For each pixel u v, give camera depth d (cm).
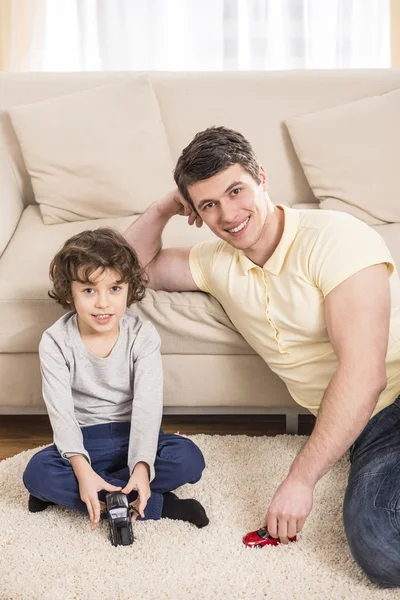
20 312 212
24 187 279
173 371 215
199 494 192
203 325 208
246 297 186
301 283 173
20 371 218
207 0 369
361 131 262
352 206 259
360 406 158
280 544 172
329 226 171
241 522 181
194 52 377
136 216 265
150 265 212
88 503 174
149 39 374
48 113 265
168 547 173
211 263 198
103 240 184
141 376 189
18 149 276
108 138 264
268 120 275
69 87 279
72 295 186
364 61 377
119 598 157
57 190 262
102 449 191
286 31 370
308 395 188
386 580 156
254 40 372
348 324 163
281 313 180
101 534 178
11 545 174
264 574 163
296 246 175
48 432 230
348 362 161
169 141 279
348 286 164
